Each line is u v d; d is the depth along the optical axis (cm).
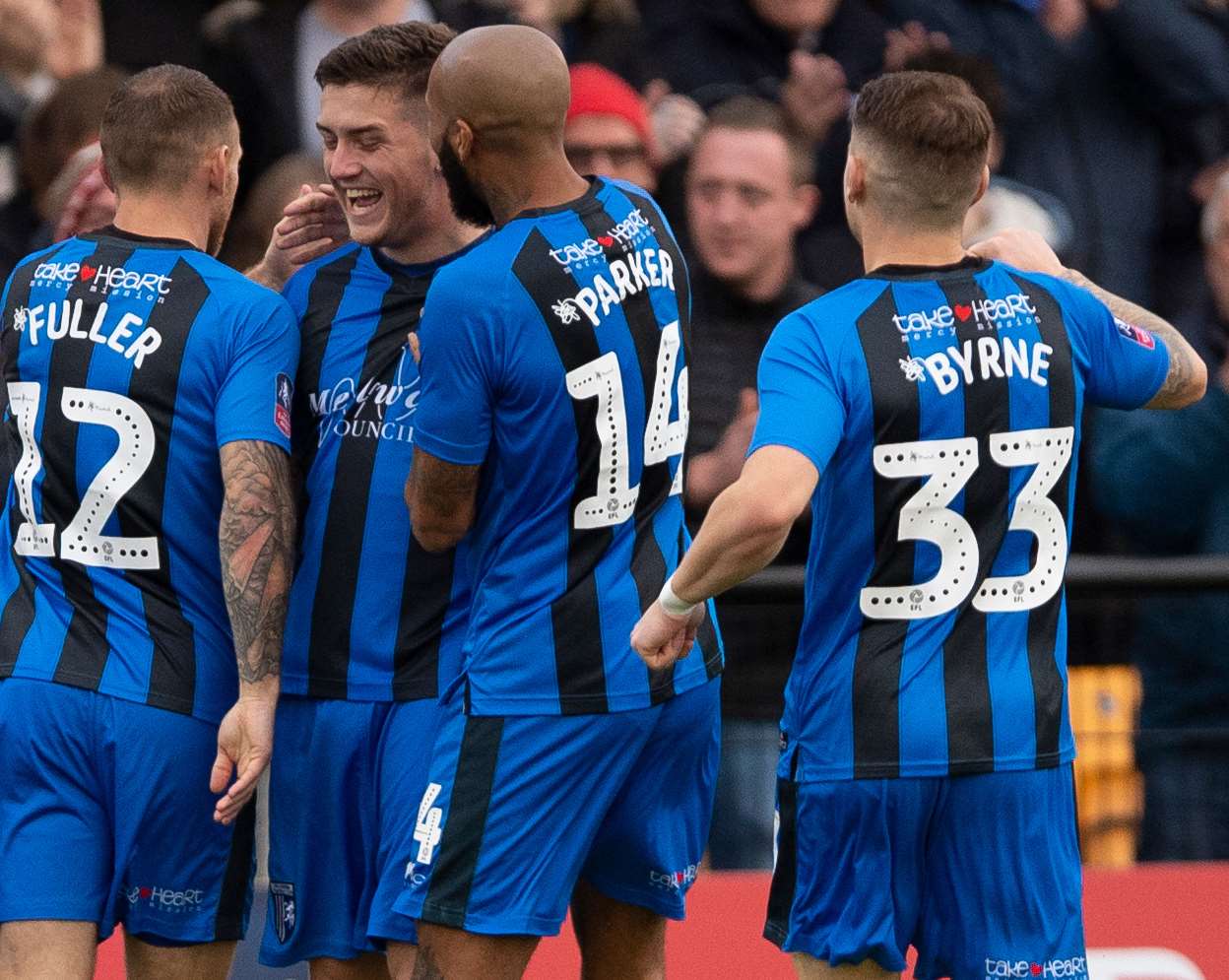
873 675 1261
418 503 1296
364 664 1354
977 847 1273
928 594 1258
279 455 1334
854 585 1266
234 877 1403
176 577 1358
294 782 1380
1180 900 1784
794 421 1210
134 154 1356
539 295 1259
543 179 1280
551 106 1263
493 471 1298
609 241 1291
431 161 1333
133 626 1352
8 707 1352
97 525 1348
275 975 1702
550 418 1274
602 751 1314
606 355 1282
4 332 1380
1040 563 1277
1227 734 1866
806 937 1300
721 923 1747
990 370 1254
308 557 1365
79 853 1358
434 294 1260
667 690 1329
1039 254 1356
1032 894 1282
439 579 1345
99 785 1359
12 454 1393
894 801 1260
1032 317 1273
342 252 1390
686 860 1405
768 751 1825
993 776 1263
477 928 1302
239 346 1339
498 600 1303
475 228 1359
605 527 1304
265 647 1322
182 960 1404
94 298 1346
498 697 1299
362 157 1326
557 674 1298
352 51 1325
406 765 1345
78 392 1340
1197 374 1340
